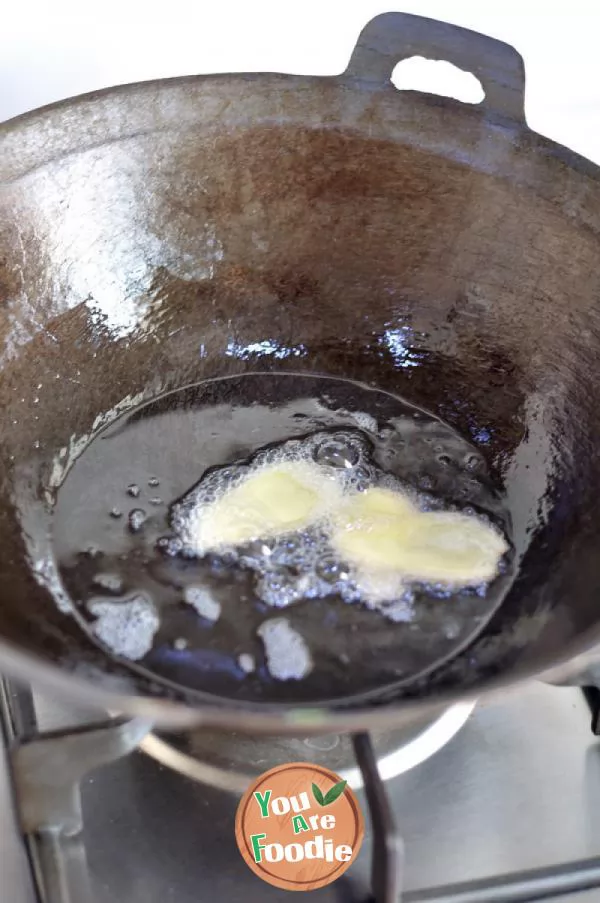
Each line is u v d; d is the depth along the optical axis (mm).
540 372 380
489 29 427
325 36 424
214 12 413
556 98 447
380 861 276
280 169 384
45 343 375
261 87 367
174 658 333
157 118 365
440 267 392
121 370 395
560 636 313
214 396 403
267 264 401
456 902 295
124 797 315
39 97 423
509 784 321
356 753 282
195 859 305
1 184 350
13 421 364
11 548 345
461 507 374
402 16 357
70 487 372
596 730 329
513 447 385
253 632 341
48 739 286
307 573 354
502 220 374
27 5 401
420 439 394
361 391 409
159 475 377
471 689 273
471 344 396
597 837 312
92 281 382
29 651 281
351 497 375
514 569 358
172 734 324
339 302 407
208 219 389
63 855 299
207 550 358
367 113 371
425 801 316
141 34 414
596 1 423
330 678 332
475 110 363
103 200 373
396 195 385
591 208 352
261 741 325
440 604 349
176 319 401
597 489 350
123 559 354
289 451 387
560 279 367
